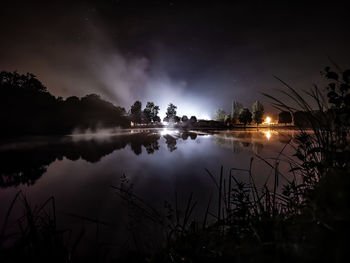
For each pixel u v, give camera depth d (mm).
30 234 985
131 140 14070
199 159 6688
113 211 2793
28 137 16094
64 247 1068
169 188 3834
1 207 3139
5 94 17625
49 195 3643
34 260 889
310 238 515
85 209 2953
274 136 16000
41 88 21719
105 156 7734
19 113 17703
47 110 20312
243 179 3844
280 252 533
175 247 960
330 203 474
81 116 23641
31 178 4828
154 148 9695
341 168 729
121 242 1837
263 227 794
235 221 916
